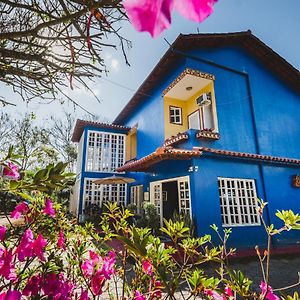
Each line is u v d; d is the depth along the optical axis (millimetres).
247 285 1647
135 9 385
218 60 11094
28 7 1687
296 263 6867
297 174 10438
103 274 1786
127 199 14789
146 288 1986
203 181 8242
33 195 2010
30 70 2555
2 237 1519
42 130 21719
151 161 8883
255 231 8609
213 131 9922
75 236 2707
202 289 1622
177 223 1944
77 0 1501
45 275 1718
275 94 12336
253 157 9031
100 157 15367
